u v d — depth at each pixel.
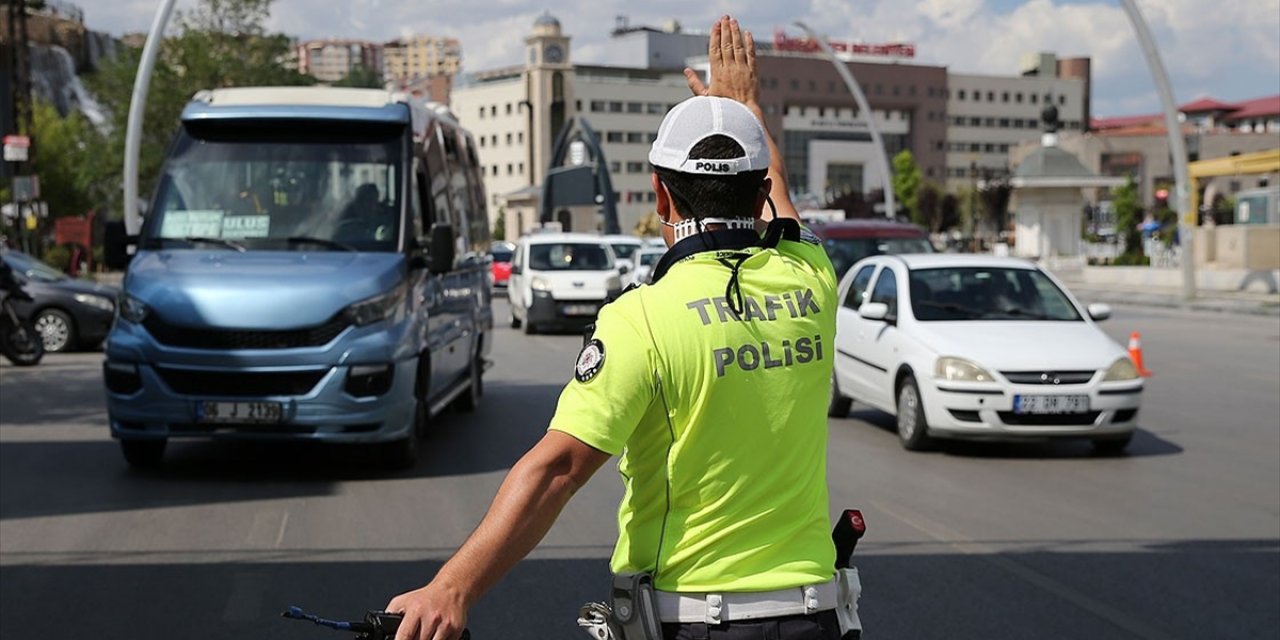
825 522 2.72
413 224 10.48
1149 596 6.34
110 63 63.78
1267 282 32.97
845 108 139.75
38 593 6.46
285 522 8.12
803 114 137.50
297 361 9.24
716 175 2.62
